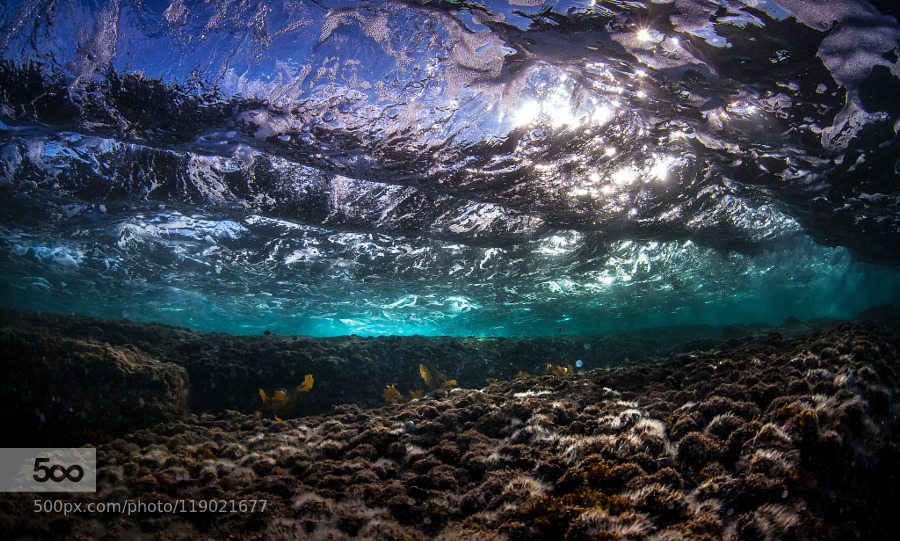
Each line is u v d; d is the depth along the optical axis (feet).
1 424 4.86
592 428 3.76
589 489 2.87
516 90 4.69
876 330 5.14
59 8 3.63
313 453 4.00
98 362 5.36
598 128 5.33
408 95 4.49
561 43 4.11
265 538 2.70
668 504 2.67
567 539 2.44
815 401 3.36
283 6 3.69
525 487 2.99
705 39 3.98
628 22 3.83
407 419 4.61
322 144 5.16
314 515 2.90
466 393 5.63
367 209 6.89
